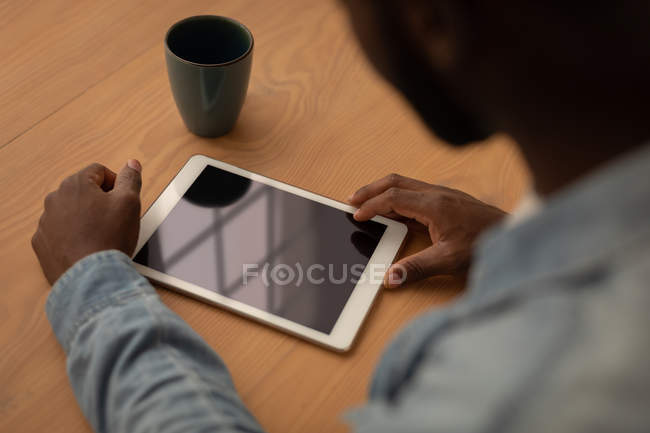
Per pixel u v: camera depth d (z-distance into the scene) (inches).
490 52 13.3
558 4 12.2
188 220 34.8
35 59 41.1
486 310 14.3
